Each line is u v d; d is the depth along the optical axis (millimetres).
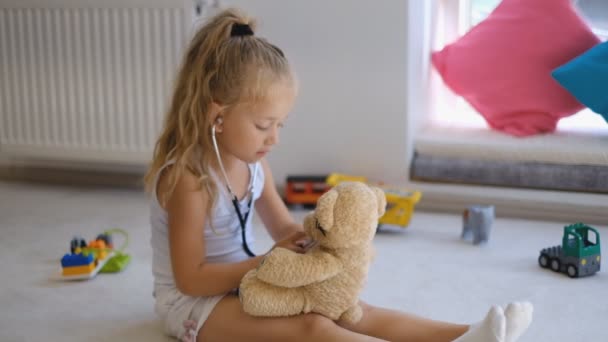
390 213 2102
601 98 2133
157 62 2400
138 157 2506
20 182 2711
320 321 1244
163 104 2432
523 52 2273
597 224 2170
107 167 2717
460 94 2420
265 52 1312
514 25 2287
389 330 1290
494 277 1768
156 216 1398
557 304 1604
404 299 1641
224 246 1411
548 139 2289
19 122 2594
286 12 2361
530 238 2051
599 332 1465
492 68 2316
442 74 2432
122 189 2613
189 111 1339
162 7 2342
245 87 1275
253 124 1307
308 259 1217
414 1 2299
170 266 1406
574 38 2234
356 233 1200
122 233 2115
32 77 2539
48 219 2254
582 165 2182
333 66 2357
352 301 1266
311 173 2461
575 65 2150
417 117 2451
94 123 2520
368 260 1262
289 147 2463
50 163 2768
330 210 1185
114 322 1536
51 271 1822
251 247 1507
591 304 1604
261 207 1569
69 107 2529
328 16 2324
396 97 2314
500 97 2344
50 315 1570
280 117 1323
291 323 1259
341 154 2418
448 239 2057
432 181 2354
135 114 2473
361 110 2363
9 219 2252
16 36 2521
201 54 1332
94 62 2465
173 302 1399
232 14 1375
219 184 1362
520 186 2256
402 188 2289
